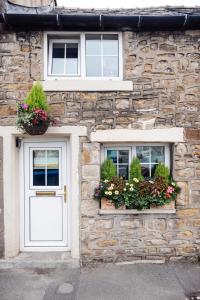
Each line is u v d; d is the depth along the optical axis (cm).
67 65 495
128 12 509
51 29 473
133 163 478
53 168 506
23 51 473
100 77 486
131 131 472
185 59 478
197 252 478
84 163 473
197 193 478
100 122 473
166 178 476
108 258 474
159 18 446
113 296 371
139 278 417
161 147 498
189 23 457
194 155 478
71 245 486
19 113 437
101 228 474
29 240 505
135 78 477
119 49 482
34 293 379
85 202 474
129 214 474
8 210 472
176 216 477
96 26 466
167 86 477
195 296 371
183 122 476
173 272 436
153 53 477
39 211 505
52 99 471
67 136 496
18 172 499
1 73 471
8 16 440
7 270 441
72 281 409
